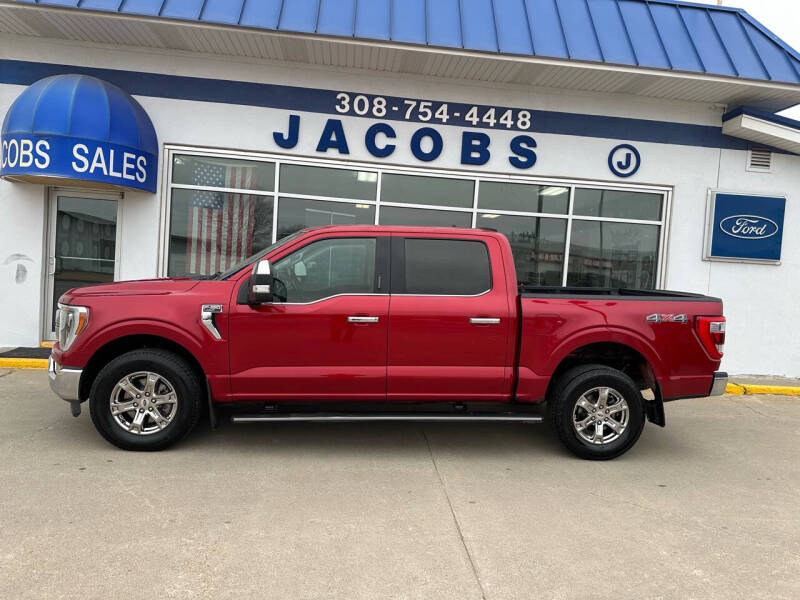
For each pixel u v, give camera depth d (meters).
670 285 8.91
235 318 4.44
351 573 2.91
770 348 8.95
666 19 8.38
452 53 7.58
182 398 4.49
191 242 8.33
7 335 8.05
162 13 7.09
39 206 7.95
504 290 4.70
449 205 8.69
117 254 8.20
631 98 8.70
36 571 2.81
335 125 8.34
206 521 3.42
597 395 4.80
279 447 4.84
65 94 7.08
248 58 8.11
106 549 3.04
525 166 8.66
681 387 4.82
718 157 8.84
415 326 4.55
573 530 3.49
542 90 8.60
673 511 3.84
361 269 4.64
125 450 4.55
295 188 8.45
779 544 3.40
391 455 4.76
